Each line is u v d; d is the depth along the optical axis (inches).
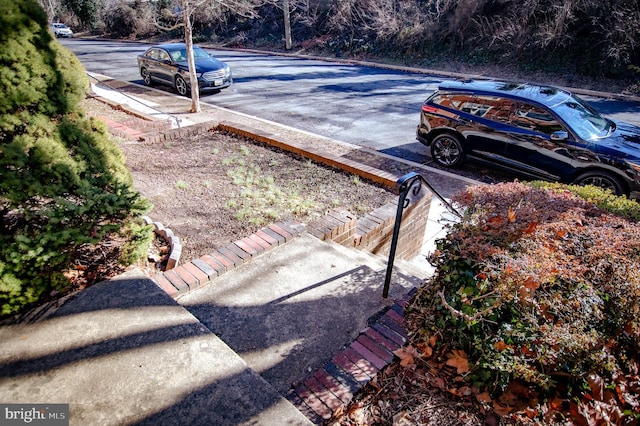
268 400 80.8
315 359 98.3
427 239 211.9
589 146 225.8
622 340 92.5
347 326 109.5
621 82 534.0
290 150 261.0
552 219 111.1
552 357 82.4
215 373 86.0
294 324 109.4
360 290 125.1
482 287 88.0
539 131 243.6
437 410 82.9
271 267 133.5
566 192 136.1
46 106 114.7
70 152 121.0
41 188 106.3
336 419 80.8
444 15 734.5
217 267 128.2
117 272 117.2
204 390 82.2
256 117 398.0
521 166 254.7
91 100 412.2
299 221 173.3
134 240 120.4
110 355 88.8
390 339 100.4
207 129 299.9
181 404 79.0
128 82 556.1
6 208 108.1
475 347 87.0
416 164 294.0
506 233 103.8
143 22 1128.2
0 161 103.1
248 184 206.7
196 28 1085.1
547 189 137.9
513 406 82.4
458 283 94.9
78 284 110.9
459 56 698.2
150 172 219.5
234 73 642.8
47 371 84.4
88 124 131.0
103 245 123.0
